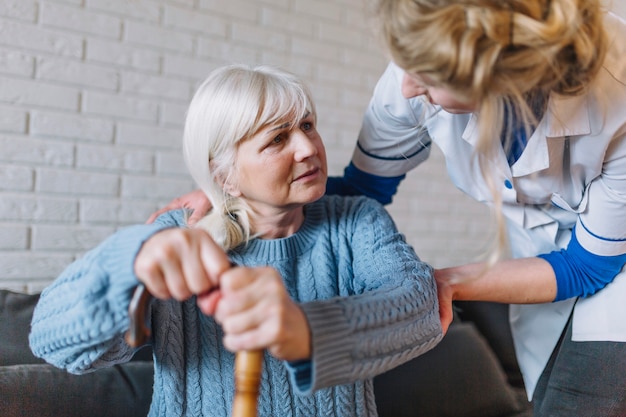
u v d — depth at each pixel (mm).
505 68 579
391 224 982
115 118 1566
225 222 909
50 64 1477
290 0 1861
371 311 615
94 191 1536
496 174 920
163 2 1637
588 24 622
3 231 1415
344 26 1975
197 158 895
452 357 1516
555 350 1157
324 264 938
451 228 2195
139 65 1602
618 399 990
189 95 1678
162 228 589
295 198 868
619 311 991
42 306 715
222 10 1733
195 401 860
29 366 1110
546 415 1087
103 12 1549
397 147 1146
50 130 1478
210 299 551
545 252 1154
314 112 915
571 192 990
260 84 846
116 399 1158
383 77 1112
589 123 848
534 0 584
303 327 531
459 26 568
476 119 820
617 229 941
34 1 1457
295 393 868
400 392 1401
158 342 858
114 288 594
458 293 963
